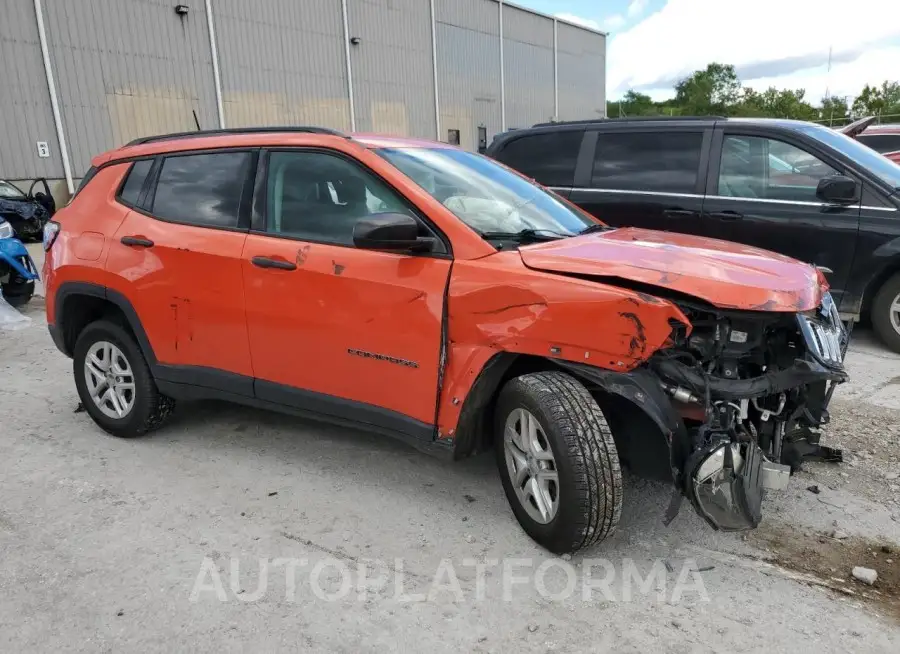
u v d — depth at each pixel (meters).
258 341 3.66
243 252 3.65
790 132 6.07
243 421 4.60
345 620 2.61
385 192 3.36
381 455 4.04
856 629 2.53
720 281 2.73
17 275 8.00
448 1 32.22
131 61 20.80
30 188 17.27
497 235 3.24
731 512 2.65
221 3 22.92
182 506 3.47
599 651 2.44
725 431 2.65
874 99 64.62
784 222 5.98
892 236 5.56
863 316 6.46
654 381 2.69
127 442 4.30
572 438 2.73
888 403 4.74
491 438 3.31
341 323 3.35
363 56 28.27
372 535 3.19
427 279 3.11
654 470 2.86
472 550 3.05
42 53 18.91
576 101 43.25
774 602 2.69
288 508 3.45
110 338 4.25
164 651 2.46
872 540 3.10
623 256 2.97
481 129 35.31
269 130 3.88
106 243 4.18
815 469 3.77
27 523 3.32
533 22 38.09
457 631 2.54
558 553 2.96
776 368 2.90
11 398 5.13
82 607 2.70
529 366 3.13
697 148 6.45
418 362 3.15
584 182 6.98
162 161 4.16
